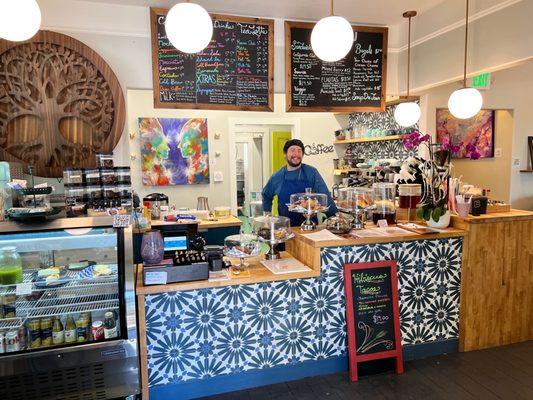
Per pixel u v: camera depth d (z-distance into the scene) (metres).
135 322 2.03
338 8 3.45
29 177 3.19
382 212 3.05
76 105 3.13
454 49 3.38
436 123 4.65
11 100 2.99
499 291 2.96
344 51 2.35
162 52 3.27
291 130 6.00
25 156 3.05
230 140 5.67
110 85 3.14
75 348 1.95
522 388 2.43
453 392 2.39
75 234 1.96
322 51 2.35
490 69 3.08
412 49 3.87
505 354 2.87
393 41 3.99
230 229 4.00
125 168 3.02
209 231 3.94
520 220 2.96
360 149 5.92
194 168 5.55
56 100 3.07
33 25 1.81
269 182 3.58
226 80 3.43
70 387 1.97
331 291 2.58
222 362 2.40
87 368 1.98
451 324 2.89
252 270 2.45
